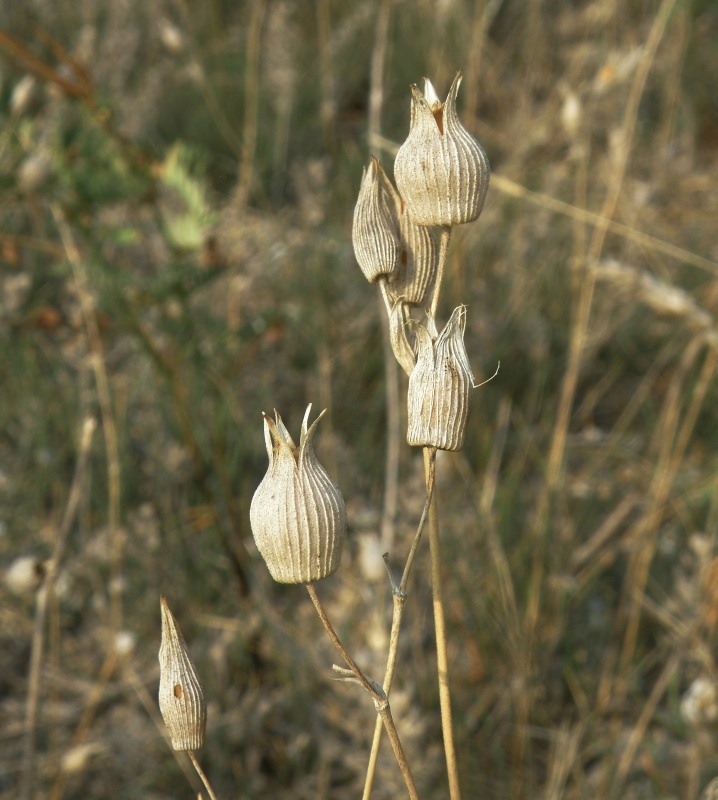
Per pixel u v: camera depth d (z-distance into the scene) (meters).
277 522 2.57
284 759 6.27
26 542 7.18
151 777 6.10
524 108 11.02
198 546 7.14
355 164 11.22
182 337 6.98
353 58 12.56
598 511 7.84
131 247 7.85
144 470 7.70
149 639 6.75
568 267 9.50
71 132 6.57
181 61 11.71
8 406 8.16
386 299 2.96
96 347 6.40
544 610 6.80
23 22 11.76
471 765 5.96
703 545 6.43
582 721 6.04
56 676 6.36
